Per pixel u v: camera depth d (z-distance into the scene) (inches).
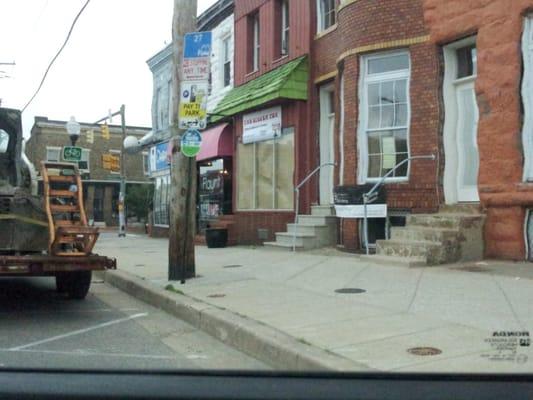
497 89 378.9
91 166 1704.0
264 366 206.7
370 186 447.5
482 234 389.7
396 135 458.0
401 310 253.1
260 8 645.3
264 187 611.8
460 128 427.2
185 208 369.4
